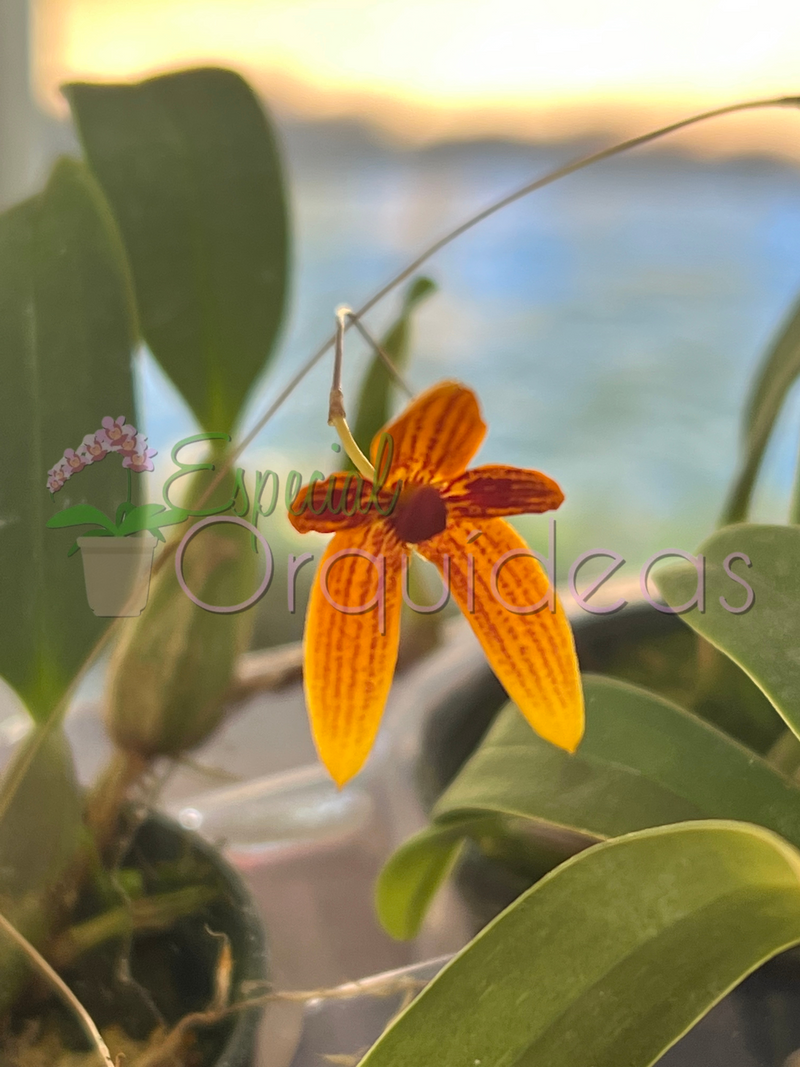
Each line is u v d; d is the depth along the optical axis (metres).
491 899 0.19
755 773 0.18
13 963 0.18
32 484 0.17
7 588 0.17
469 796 0.19
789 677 0.17
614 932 0.16
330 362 0.21
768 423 0.21
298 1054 0.19
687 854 0.16
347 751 0.15
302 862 0.22
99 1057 0.18
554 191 0.28
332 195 0.27
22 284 0.17
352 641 0.15
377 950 0.21
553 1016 0.16
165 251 0.19
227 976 0.18
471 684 0.23
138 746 0.19
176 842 0.20
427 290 0.21
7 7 0.24
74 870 0.18
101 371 0.17
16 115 0.25
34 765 0.18
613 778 0.18
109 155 0.19
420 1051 0.16
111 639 0.19
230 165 0.19
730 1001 0.18
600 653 0.24
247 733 0.26
